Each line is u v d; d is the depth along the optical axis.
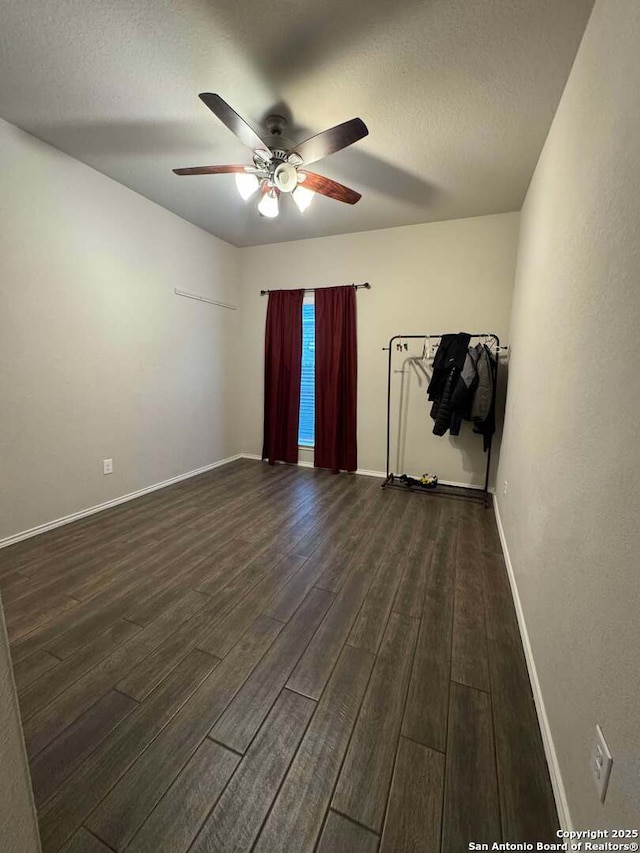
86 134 2.34
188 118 2.16
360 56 1.68
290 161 2.07
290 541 2.58
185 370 3.86
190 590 2.01
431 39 1.59
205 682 1.43
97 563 2.26
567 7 1.41
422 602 1.93
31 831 0.57
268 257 4.38
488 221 3.46
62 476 2.76
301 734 1.23
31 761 1.13
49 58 1.72
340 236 4.01
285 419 4.52
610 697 0.79
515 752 1.18
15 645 1.59
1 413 2.37
